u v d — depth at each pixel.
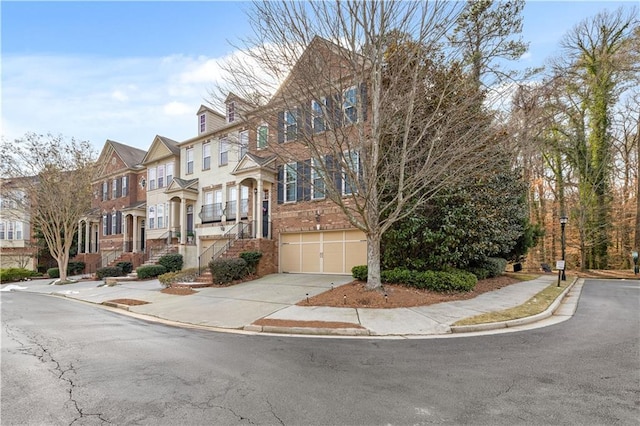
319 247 15.73
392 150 10.38
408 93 9.48
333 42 8.82
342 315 8.11
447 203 11.10
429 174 9.38
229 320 8.27
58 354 5.52
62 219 20.02
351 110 11.76
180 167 23.50
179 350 5.75
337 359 5.16
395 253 11.66
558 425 3.13
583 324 7.42
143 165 25.84
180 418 3.28
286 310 8.88
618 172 24.36
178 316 9.03
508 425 3.13
